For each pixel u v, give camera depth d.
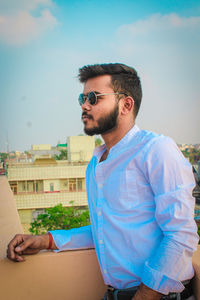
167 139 0.94
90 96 1.07
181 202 0.86
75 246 1.24
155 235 0.95
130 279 0.97
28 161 31.39
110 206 0.99
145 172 0.94
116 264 0.98
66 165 28.64
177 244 0.85
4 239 1.71
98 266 1.24
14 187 27.47
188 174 0.91
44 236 1.20
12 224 2.14
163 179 0.89
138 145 0.96
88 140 30.39
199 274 0.95
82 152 30.17
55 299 1.21
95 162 1.18
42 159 30.11
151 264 0.89
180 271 0.86
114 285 1.01
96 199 1.08
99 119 1.06
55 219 11.30
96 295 1.24
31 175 27.72
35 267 1.20
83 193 27.62
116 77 1.05
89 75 1.07
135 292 0.96
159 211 0.90
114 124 1.07
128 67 1.08
